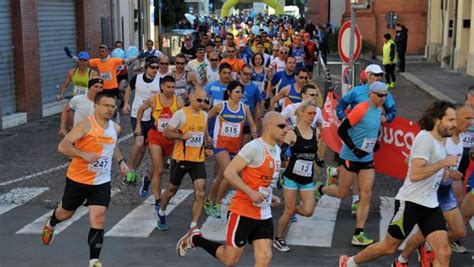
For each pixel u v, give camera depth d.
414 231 10.14
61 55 28.73
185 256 10.25
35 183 15.21
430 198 8.22
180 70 17.78
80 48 30.66
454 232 9.34
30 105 25.03
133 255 10.30
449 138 9.10
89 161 9.03
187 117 10.83
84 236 11.29
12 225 11.97
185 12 71.12
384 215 12.51
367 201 10.69
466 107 9.09
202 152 10.99
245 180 8.03
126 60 23.25
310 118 10.09
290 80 16.67
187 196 14.02
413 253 10.31
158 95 12.24
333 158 17.23
